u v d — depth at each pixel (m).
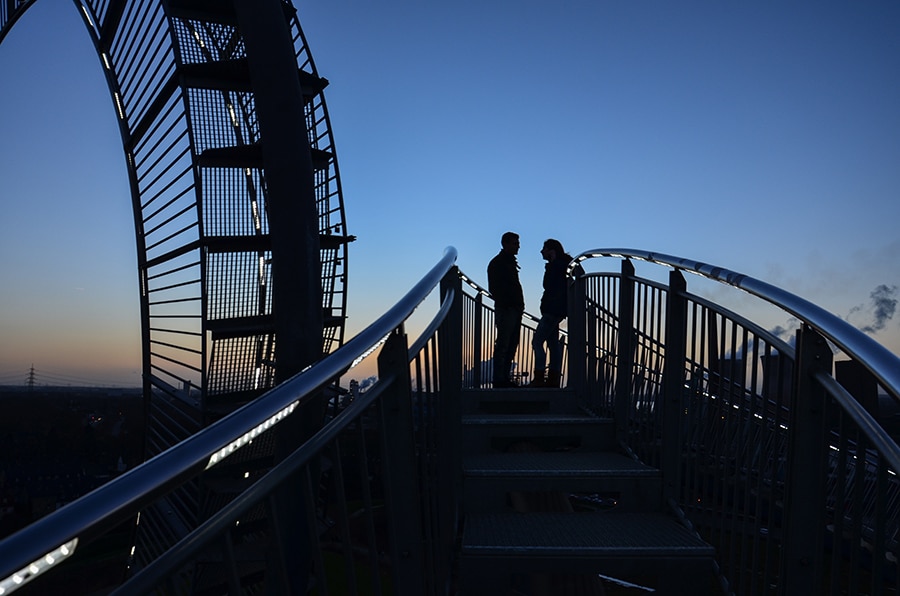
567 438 4.64
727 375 2.96
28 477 48.72
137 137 7.46
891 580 2.91
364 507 1.69
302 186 4.16
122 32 7.16
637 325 4.00
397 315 1.93
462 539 2.94
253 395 6.19
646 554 2.75
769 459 2.82
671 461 3.41
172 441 7.41
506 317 6.89
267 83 4.16
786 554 2.19
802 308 1.93
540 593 3.46
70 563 0.82
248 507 1.18
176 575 1.01
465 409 5.30
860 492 1.86
